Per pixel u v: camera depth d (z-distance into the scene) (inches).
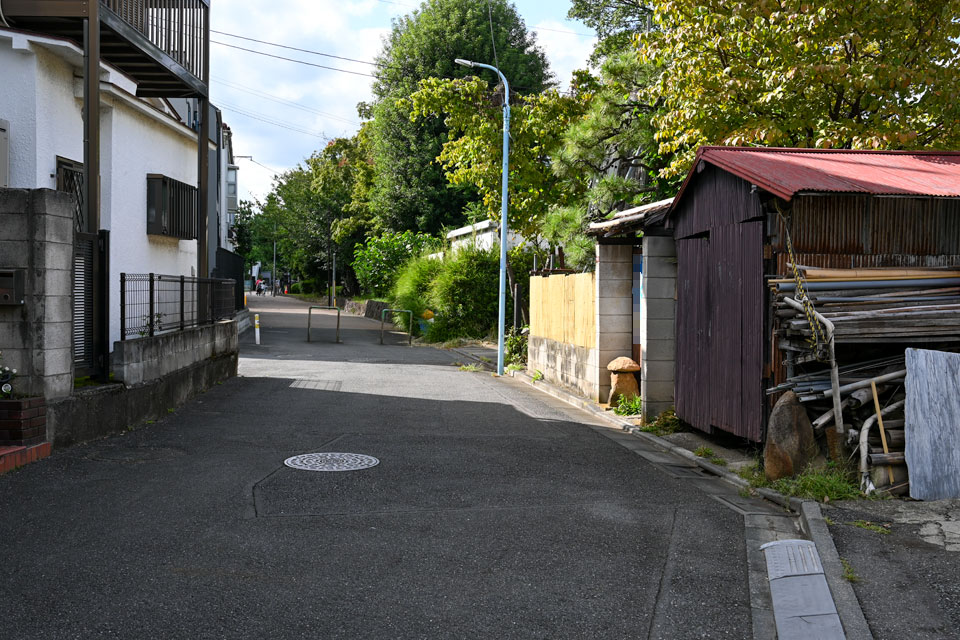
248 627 154.6
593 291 527.8
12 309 294.8
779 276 291.0
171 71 510.6
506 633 156.1
